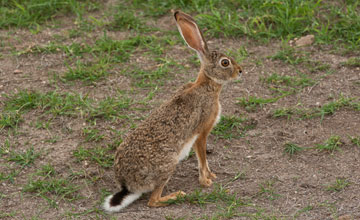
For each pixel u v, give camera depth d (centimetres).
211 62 1397
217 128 1580
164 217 1243
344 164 1416
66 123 1597
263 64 1886
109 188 1365
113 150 1494
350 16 2028
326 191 1318
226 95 1739
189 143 1352
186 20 1416
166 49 1981
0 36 2075
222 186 1366
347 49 1922
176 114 1323
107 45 1962
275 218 1216
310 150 1477
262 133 1557
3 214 1262
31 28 2130
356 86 1741
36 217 1252
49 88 1767
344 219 1208
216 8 2153
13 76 1836
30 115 1631
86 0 2267
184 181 1410
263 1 2120
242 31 2034
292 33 2019
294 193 1318
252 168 1429
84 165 1436
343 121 1582
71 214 1260
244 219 1228
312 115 1609
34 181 1373
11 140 1528
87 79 1816
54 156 1466
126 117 1619
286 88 1753
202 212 1259
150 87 1778
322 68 1836
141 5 2233
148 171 1273
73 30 2088
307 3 2066
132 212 1271
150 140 1285
